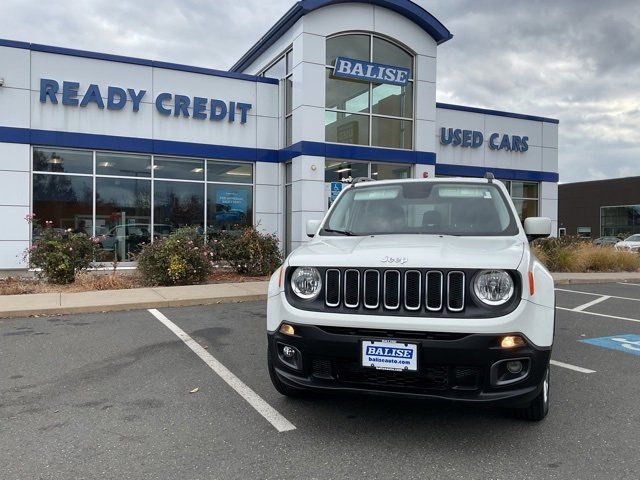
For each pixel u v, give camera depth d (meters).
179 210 14.71
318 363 3.64
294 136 15.09
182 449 3.49
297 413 4.13
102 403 4.36
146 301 9.21
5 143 12.55
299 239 14.73
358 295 3.52
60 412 4.16
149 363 5.58
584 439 3.65
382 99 16.12
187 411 4.18
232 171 15.42
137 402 4.39
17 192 12.71
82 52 13.28
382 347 3.38
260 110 15.61
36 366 5.46
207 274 12.05
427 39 16.56
